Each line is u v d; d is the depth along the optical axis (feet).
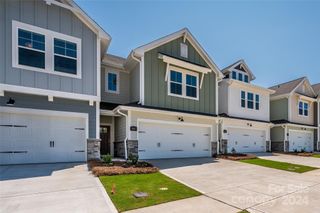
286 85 78.28
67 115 32.45
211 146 47.67
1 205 14.25
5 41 28.43
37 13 30.76
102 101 45.27
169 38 43.55
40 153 30.63
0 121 28.55
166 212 13.60
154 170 26.86
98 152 34.04
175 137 42.88
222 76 51.13
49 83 30.83
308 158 48.75
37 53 30.40
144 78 40.19
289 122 69.05
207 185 21.02
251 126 59.57
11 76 28.40
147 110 37.78
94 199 15.69
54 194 16.67
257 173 28.50
